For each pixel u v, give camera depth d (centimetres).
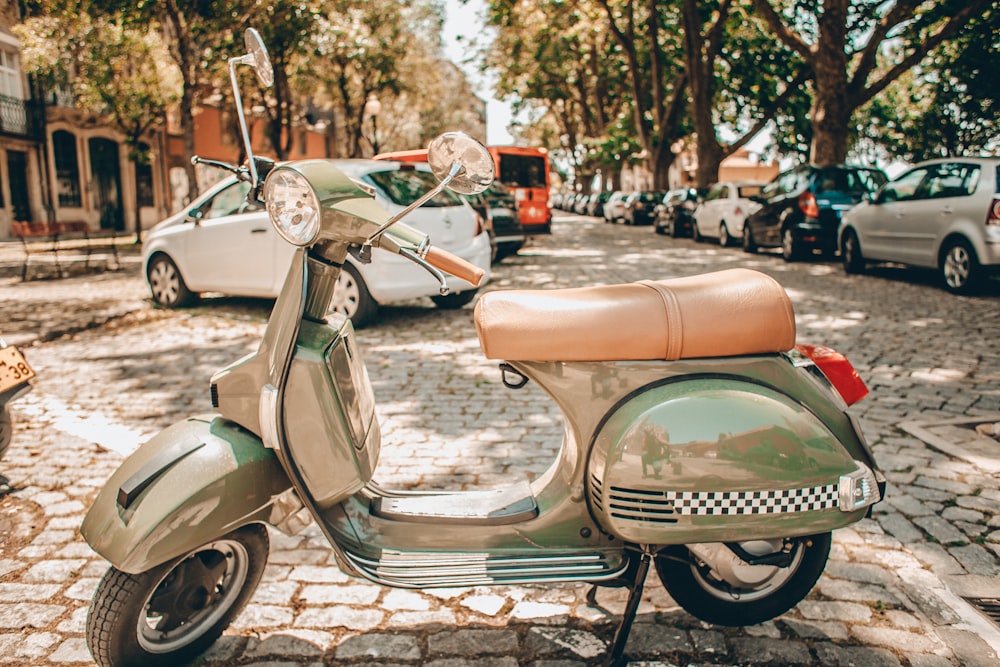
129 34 1908
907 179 1100
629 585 263
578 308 245
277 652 273
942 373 612
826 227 1362
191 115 1717
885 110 3681
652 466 235
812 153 1705
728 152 2548
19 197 2806
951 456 439
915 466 426
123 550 229
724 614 275
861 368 629
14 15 2147
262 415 248
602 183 4862
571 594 309
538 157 2031
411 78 3562
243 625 289
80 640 282
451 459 449
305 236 233
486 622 291
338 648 276
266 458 253
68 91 2927
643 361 246
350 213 246
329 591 313
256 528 274
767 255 1603
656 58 2777
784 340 245
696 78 2459
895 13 1565
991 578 315
